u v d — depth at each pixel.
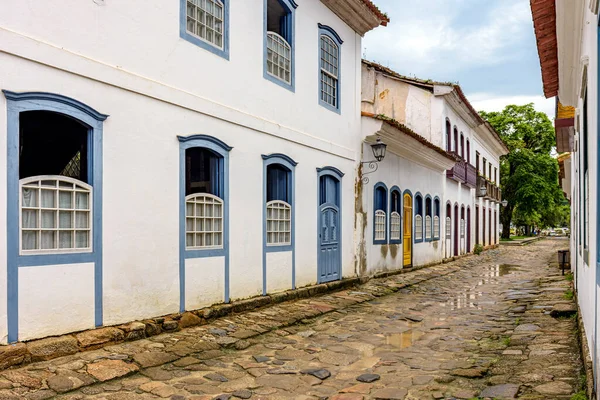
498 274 17.09
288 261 10.09
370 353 6.83
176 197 7.33
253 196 9.02
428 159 17.62
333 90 12.12
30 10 5.44
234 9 8.59
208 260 7.93
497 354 6.54
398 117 19.66
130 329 6.39
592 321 4.59
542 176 40.28
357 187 13.02
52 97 5.64
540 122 41.38
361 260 13.12
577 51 6.67
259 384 5.41
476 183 26.70
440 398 4.95
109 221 6.33
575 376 5.23
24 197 5.47
